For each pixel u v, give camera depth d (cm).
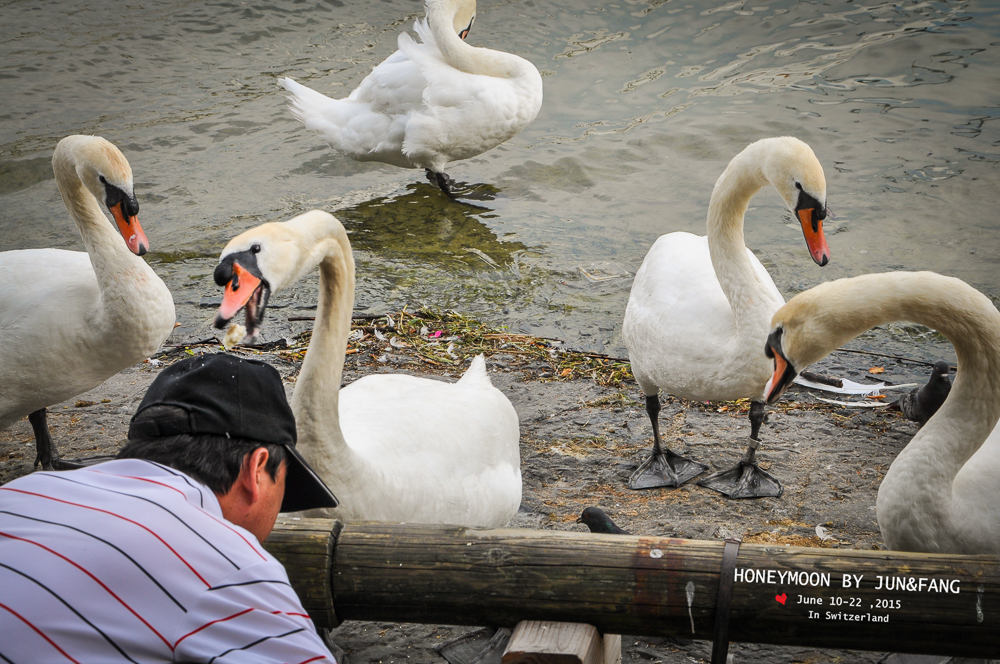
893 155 903
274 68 1252
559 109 1064
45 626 144
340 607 246
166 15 1441
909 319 318
